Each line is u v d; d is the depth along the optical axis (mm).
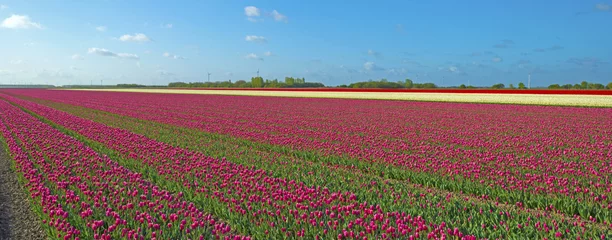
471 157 16141
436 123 31531
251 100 70062
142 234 8359
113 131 25328
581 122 31984
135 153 17297
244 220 8891
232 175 12875
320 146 19359
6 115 36969
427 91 88250
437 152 17312
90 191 10773
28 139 21344
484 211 9203
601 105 49938
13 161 16047
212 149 18797
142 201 10469
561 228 8000
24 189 12391
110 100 71188
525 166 14297
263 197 10422
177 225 8633
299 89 116312
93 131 25312
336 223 8266
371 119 35062
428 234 7578
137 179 12320
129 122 32031
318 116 38250
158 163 15156
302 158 17266
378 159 15750
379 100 67125
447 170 13531
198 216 9312
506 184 11875
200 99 74438
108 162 15258
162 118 35875
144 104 58562
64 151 17766
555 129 27344
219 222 9273
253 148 19547
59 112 41750
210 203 10148
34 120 32156
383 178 13508
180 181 12547
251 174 13070
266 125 29734
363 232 7871
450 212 9250
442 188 11969
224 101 67000
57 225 8742
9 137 21906
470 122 32312
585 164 14711
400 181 13094
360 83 151750
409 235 7953
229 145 20047
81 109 47688
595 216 9258
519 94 71062
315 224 8242
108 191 11531
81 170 13750
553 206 10094
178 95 94812
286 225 8516
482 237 7797
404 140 21828
